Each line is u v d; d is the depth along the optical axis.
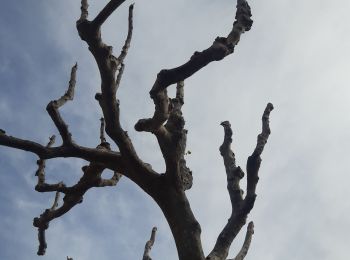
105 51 4.57
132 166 5.11
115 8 4.35
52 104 5.07
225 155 6.44
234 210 5.71
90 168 5.91
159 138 4.89
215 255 5.12
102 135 6.24
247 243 6.01
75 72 5.53
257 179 5.58
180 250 4.83
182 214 4.97
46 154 5.07
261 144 5.68
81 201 6.30
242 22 4.46
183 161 5.58
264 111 6.02
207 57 4.24
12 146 4.98
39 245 6.49
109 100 4.75
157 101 4.48
